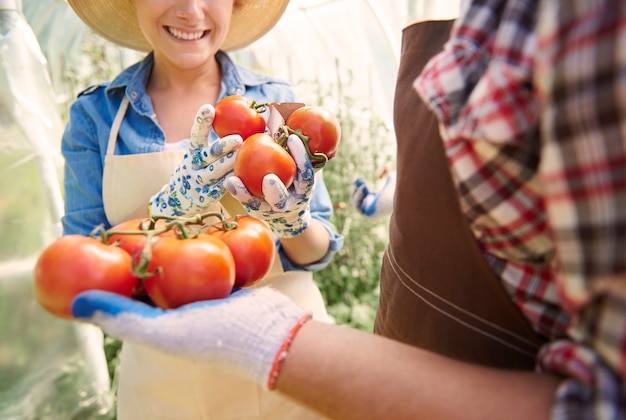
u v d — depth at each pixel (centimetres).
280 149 98
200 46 143
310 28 399
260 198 102
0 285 197
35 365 212
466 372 57
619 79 40
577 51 42
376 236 388
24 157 195
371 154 393
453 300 77
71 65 341
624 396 44
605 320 44
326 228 149
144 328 63
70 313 70
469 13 57
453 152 58
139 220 89
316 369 60
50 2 288
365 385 58
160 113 155
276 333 63
